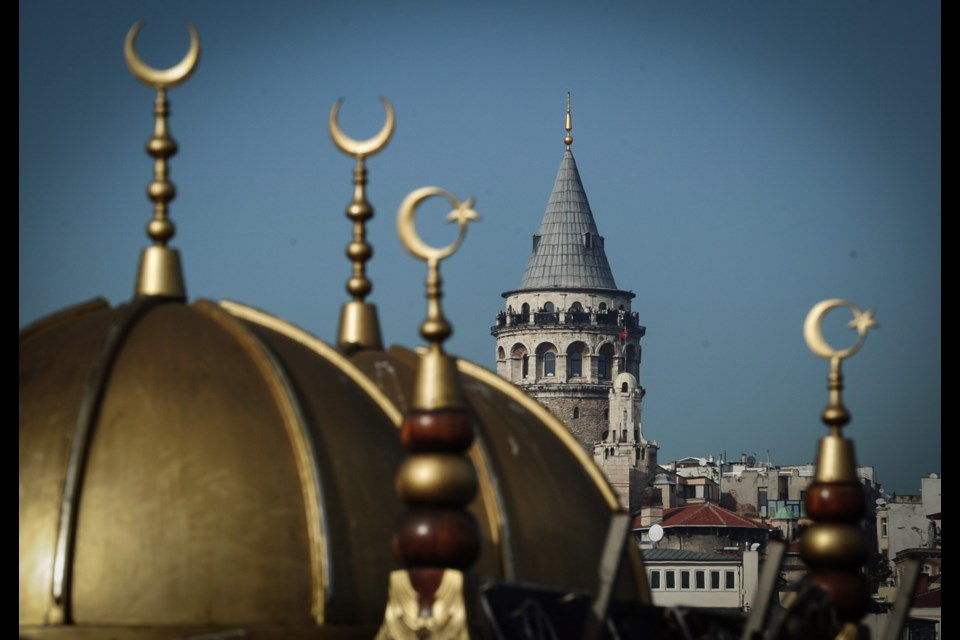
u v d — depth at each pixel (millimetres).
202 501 28828
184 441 29219
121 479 28797
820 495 33062
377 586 29266
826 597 31703
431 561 26266
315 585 28844
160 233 33250
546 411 35531
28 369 30172
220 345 30812
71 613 28062
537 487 32844
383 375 33906
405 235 27125
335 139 37344
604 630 28656
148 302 31797
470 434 26594
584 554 32594
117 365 30047
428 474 26328
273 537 28906
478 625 26281
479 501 31703
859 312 33344
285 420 29922
